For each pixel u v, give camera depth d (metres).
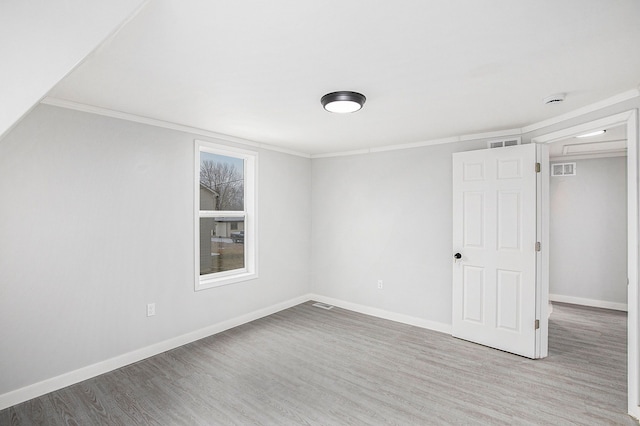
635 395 2.15
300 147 4.41
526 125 3.20
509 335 3.16
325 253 4.83
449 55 1.76
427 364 2.90
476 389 2.49
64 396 2.38
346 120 3.06
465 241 3.46
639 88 2.17
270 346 3.29
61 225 2.52
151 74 2.01
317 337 3.53
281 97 2.43
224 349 3.21
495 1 1.28
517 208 3.13
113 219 2.81
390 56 1.77
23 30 1.13
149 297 3.05
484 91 2.30
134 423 2.07
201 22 1.42
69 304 2.55
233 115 2.92
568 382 2.60
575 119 2.71
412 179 3.98
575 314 4.39
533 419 2.12
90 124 2.66
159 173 3.13
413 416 2.16
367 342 3.40
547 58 1.79
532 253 3.04
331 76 2.04
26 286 2.35
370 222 4.35
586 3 1.30
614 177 4.63
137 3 1.13
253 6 1.30
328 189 4.79
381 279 4.24
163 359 2.99
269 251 4.33
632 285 2.21
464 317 3.47
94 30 1.15
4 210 2.26
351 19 1.41
